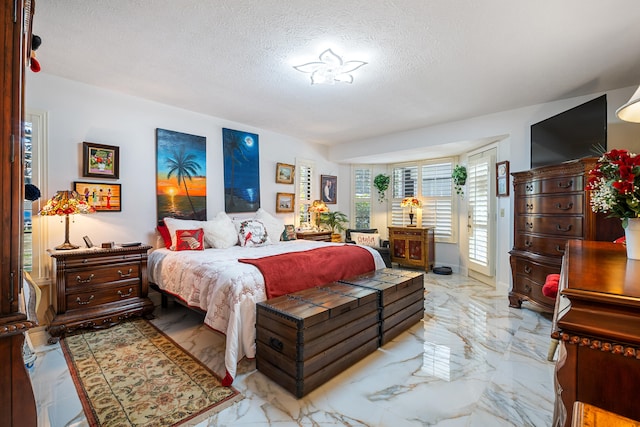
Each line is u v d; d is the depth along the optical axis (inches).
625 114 52.6
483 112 149.7
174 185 143.8
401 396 69.6
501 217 158.4
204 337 101.8
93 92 120.3
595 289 28.4
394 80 111.8
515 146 144.9
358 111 149.0
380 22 77.3
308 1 69.7
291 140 202.8
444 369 81.3
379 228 242.5
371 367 82.6
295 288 96.3
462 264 200.5
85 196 115.2
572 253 52.9
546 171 113.7
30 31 47.6
